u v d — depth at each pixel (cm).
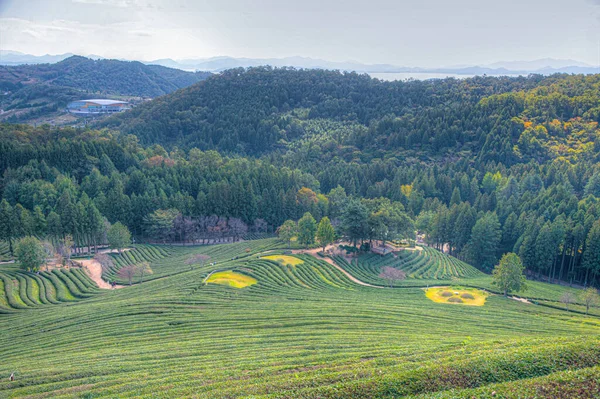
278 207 14888
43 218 11019
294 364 4272
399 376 3256
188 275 9038
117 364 4469
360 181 18300
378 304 7350
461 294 8562
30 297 7769
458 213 13425
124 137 19525
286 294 7912
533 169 16825
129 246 12362
